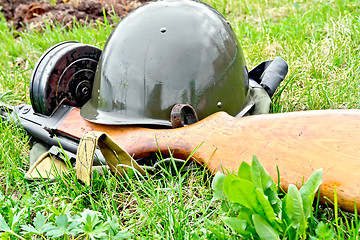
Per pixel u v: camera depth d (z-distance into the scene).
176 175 1.19
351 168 1.04
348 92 1.45
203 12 1.25
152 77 1.22
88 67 1.34
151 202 1.16
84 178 1.15
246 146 1.12
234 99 1.26
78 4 2.26
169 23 1.23
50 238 1.10
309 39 1.72
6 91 1.58
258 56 1.65
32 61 1.79
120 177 1.19
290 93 1.47
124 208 1.15
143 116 1.22
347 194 1.03
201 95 1.22
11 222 1.09
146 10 1.25
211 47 1.23
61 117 1.29
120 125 1.23
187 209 1.12
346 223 1.05
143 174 1.18
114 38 1.26
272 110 1.38
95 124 1.25
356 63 1.54
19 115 1.35
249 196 1.03
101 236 1.05
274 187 1.05
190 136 1.16
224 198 1.07
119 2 2.31
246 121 1.14
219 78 1.23
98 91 1.27
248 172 1.06
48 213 1.14
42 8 2.29
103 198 1.17
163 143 1.18
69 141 1.26
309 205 1.03
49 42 1.88
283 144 1.10
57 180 1.19
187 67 1.21
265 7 2.11
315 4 1.97
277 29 1.76
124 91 1.23
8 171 1.25
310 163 1.07
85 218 1.05
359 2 1.85
